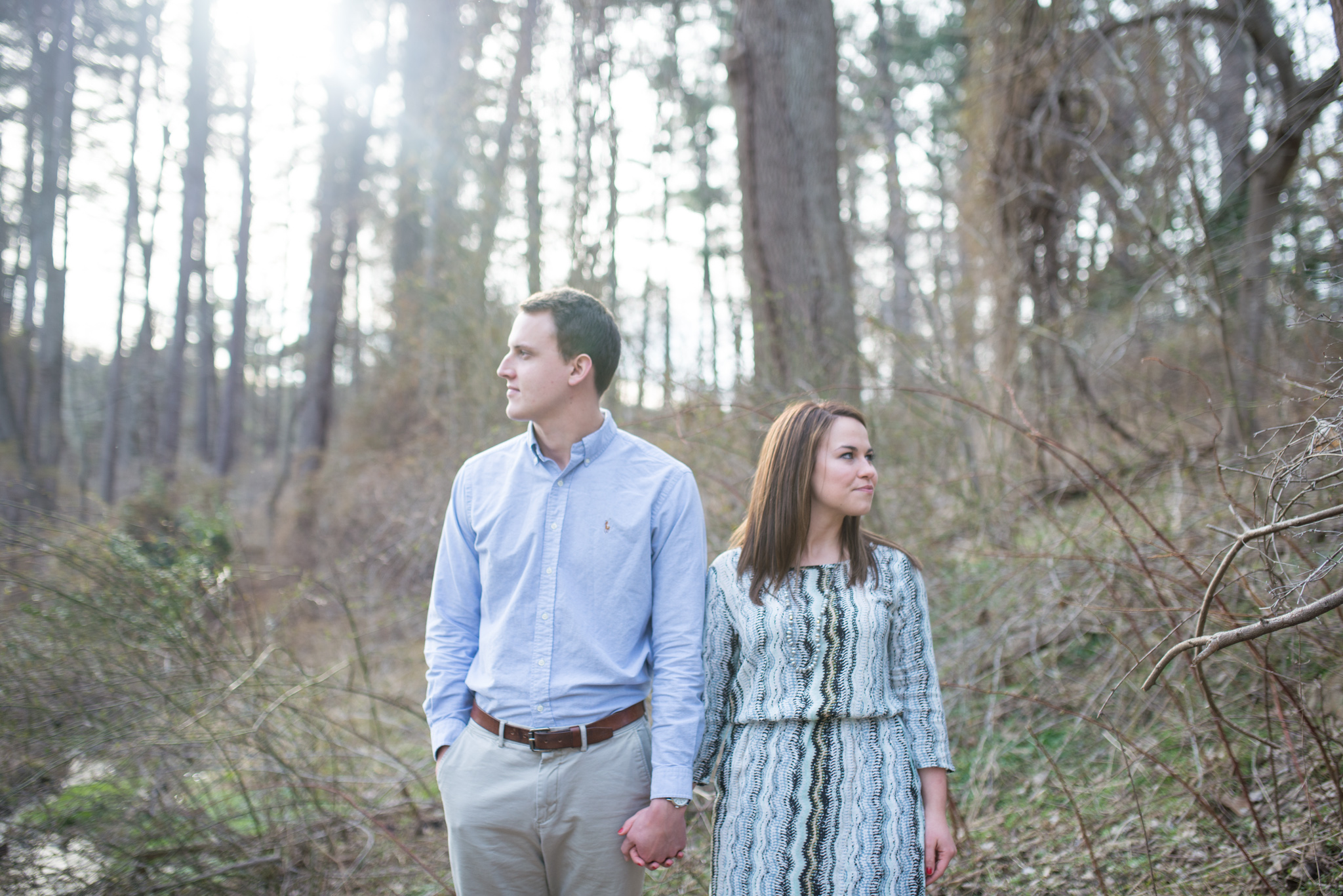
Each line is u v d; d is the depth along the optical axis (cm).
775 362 476
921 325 511
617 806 179
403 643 541
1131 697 318
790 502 188
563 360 188
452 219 812
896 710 181
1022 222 595
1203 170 425
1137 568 284
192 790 305
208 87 1861
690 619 185
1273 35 382
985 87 629
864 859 169
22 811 288
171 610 324
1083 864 264
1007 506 391
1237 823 259
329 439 1544
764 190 584
